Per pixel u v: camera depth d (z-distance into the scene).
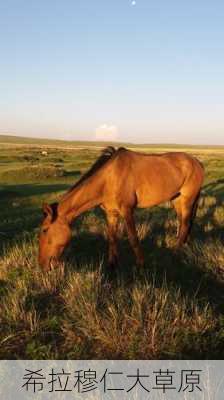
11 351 3.95
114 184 6.46
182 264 6.51
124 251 7.33
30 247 7.11
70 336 4.13
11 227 10.05
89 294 4.74
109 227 6.68
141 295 4.62
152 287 5.09
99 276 5.43
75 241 7.94
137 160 6.94
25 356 3.86
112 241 6.55
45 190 17.97
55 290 5.22
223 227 9.46
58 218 6.07
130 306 4.55
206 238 8.30
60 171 24.31
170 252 7.21
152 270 6.23
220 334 3.98
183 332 3.96
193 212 8.19
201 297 5.11
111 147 6.82
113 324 4.07
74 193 6.20
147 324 4.11
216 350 3.82
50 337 4.16
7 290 5.29
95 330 4.12
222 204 12.80
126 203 6.63
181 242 7.59
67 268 5.96
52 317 4.49
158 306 4.46
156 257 6.90
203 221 10.14
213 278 5.80
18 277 5.60
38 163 36.69
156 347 3.79
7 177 22.72
